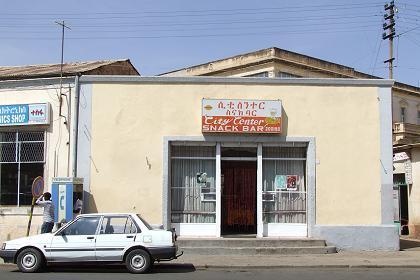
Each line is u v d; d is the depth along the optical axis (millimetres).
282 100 17172
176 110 17156
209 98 17031
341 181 17031
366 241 16812
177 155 17469
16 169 17781
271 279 11922
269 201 17344
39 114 17391
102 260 12773
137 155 17062
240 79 17125
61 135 17359
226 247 16109
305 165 17438
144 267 12727
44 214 15703
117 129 17141
